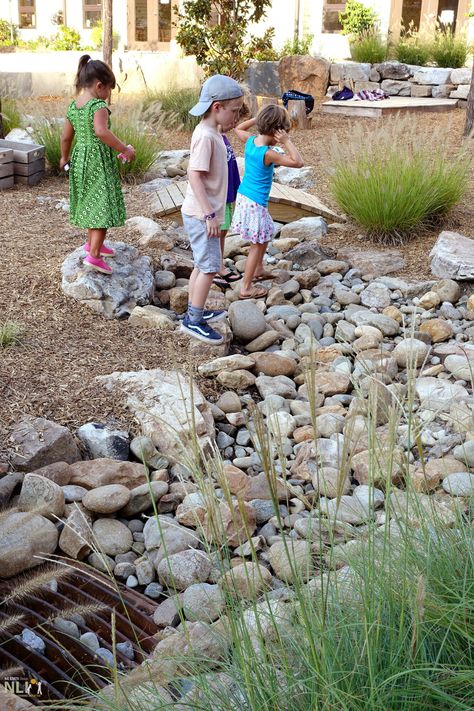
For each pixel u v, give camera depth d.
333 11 19.12
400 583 2.17
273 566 2.94
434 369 4.80
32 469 3.60
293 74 14.63
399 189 6.82
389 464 2.14
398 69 14.84
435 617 2.13
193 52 13.67
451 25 18.28
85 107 5.05
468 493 3.20
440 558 2.29
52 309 5.26
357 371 4.74
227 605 2.26
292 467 3.85
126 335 5.10
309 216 7.48
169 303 5.87
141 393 4.26
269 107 5.39
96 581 3.02
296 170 9.05
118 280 5.54
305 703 1.98
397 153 7.29
